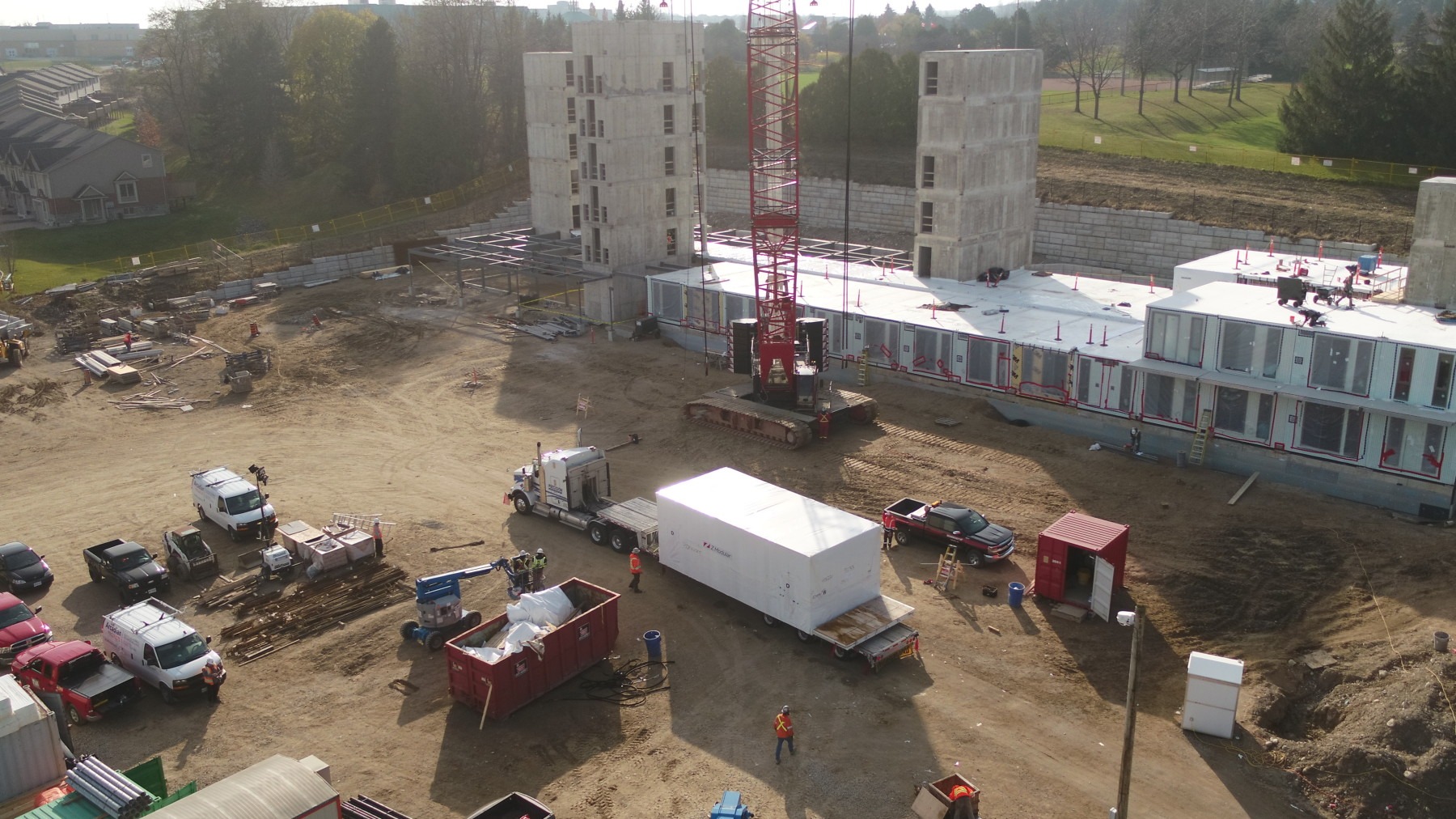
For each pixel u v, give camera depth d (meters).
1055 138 104.88
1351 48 90.50
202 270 90.31
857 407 54.78
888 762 28.94
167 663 32.38
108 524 46.69
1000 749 29.44
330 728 31.22
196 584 40.59
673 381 63.84
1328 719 30.45
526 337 73.69
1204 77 151.88
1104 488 46.16
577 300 82.62
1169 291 64.06
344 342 73.75
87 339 73.62
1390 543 39.62
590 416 58.56
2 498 50.16
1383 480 43.22
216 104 125.62
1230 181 88.56
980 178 68.62
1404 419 42.19
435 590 35.25
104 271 95.81
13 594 39.94
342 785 28.53
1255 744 29.31
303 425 59.12
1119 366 50.47
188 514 47.53
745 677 33.19
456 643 32.44
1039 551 37.03
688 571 38.28
